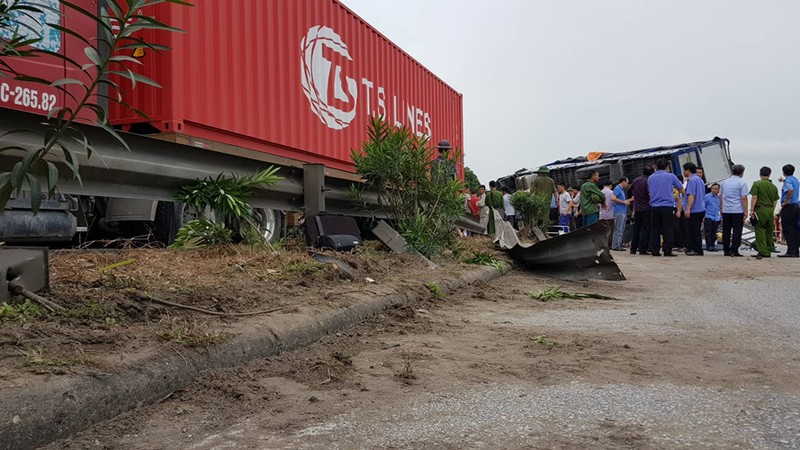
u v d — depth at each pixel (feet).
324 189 22.70
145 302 11.02
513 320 15.53
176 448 6.86
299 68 29.32
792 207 42.06
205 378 8.86
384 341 12.61
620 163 67.51
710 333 13.75
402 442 7.14
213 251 17.49
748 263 36.22
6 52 8.43
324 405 8.48
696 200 44.91
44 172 9.98
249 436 7.28
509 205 59.72
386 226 24.63
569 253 25.05
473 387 9.43
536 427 7.63
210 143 23.25
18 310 9.15
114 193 15.90
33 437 6.36
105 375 7.50
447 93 53.67
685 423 7.70
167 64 20.94
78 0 16.66
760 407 8.31
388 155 23.95
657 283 24.82
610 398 8.80
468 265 24.88
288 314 12.01
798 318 15.78
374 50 37.99
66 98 16.35
